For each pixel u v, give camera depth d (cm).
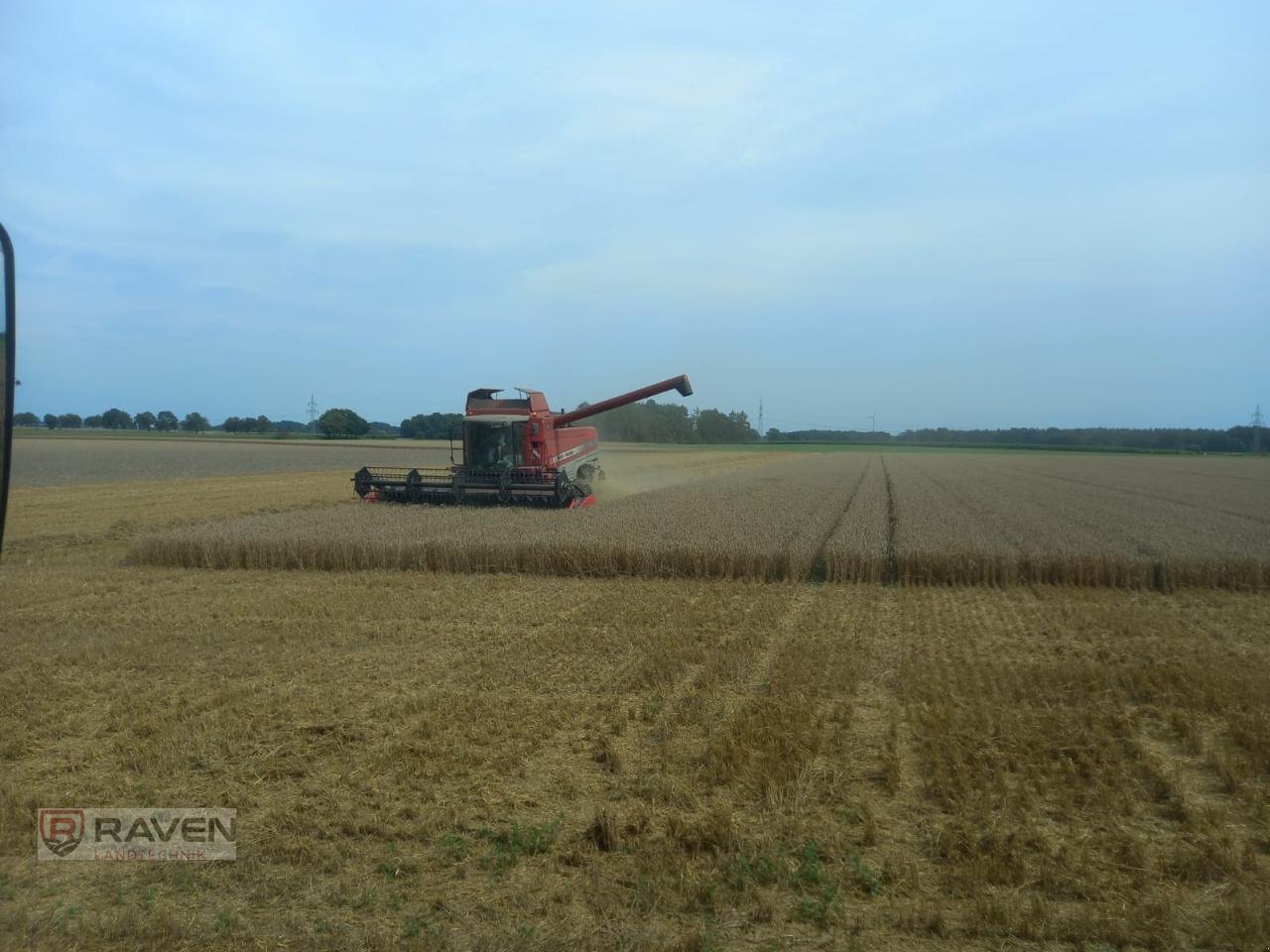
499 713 986
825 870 643
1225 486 4972
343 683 1110
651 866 639
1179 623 1501
